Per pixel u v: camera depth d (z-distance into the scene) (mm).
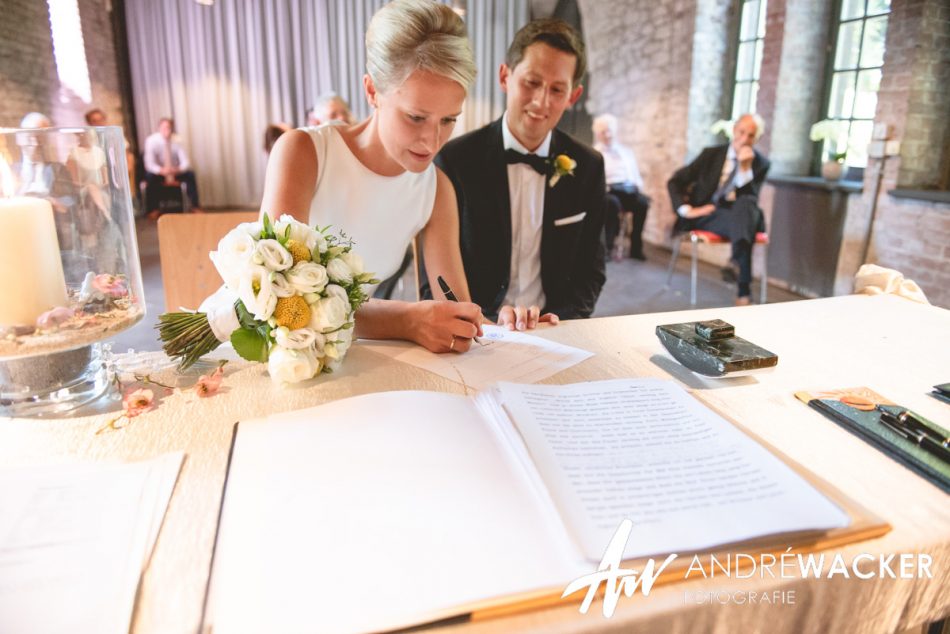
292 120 7496
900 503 578
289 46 7289
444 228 1390
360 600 441
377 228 1313
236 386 830
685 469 593
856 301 1275
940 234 3379
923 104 3543
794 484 571
